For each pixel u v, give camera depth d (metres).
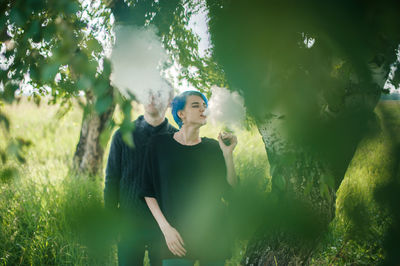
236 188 2.26
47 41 1.50
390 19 1.56
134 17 2.06
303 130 1.81
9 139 1.49
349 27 1.61
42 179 4.97
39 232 3.62
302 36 1.78
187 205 2.08
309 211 2.32
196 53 3.11
